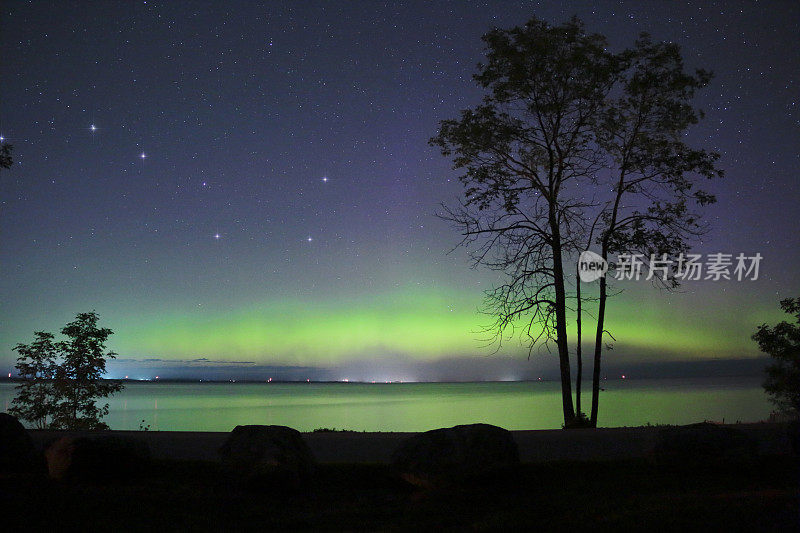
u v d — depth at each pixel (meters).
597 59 25.33
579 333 25.41
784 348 23.66
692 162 24.67
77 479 11.63
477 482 11.35
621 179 25.91
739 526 8.02
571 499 10.59
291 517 10.21
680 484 11.36
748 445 12.33
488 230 26.12
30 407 28.86
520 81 25.30
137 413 67.50
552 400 92.38
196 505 10.60
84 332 29.50
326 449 15.21
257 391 168.25
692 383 173.12
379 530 9.58
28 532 8.77
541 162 27.53
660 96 25.50
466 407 74.75
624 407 63.91
